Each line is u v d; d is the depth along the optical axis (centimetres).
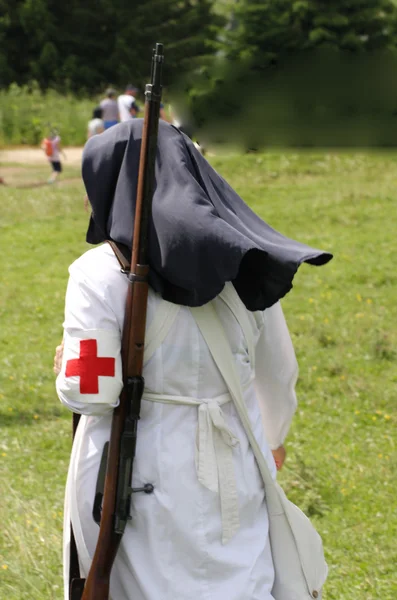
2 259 1848
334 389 1067
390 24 2747
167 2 5238
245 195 2353
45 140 2858
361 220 2012
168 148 395
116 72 5284
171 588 390
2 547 664
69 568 420
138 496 394
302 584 427
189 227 372
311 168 2600
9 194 2602
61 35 5331
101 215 404
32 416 1010
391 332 1284
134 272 383
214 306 409
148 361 397
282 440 480
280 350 452
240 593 394
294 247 400
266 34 2588
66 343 395
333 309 1408
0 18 5328
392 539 694
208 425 399
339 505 761
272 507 423
